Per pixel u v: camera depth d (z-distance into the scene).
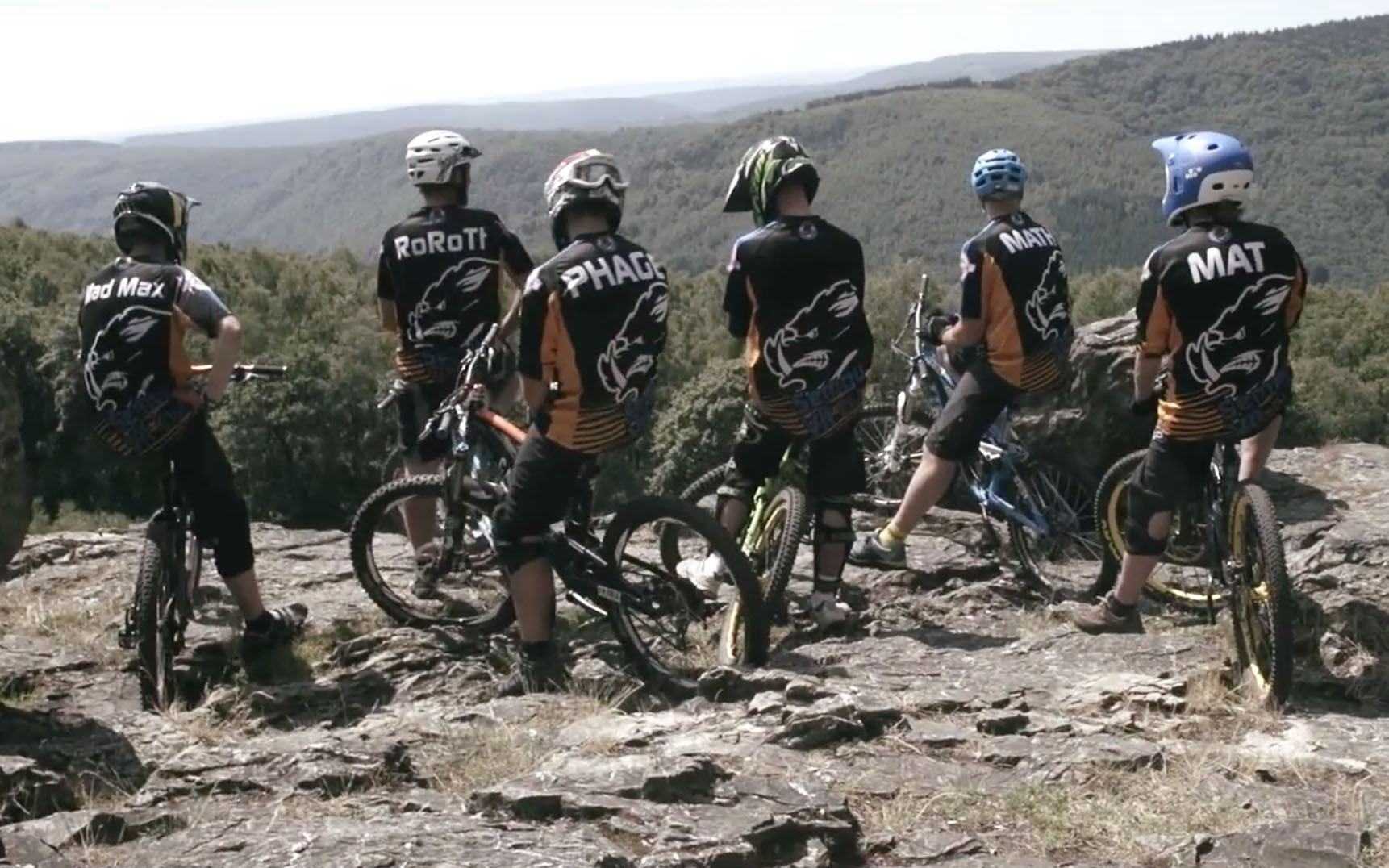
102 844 4.08
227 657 6.66
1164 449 6.16
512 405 7.20
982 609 7.32
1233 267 5.73
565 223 5.87
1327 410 62.31
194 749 5.00
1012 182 6.88
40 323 61.97
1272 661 5.46
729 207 6.62
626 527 6.04
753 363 6.46
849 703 5.21
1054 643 6.40
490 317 7.12
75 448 56.75
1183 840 4.17
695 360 74.94
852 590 7.54
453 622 6.89
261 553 8.55
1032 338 6.85
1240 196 5.85
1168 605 7.36
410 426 7.32
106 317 5.91
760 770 4.71
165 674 6.00
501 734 5.26
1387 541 7.12
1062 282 6.92
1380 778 4.70
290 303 80.19
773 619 7.00
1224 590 6.34
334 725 5.82
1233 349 5.81
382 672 6.33
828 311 6.32
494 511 6.29
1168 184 5.95
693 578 6.64
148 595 5.94
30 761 4.69
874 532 8.19
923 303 8.55
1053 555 7.96
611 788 4.30
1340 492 8.64
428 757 5.04
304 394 55.81
